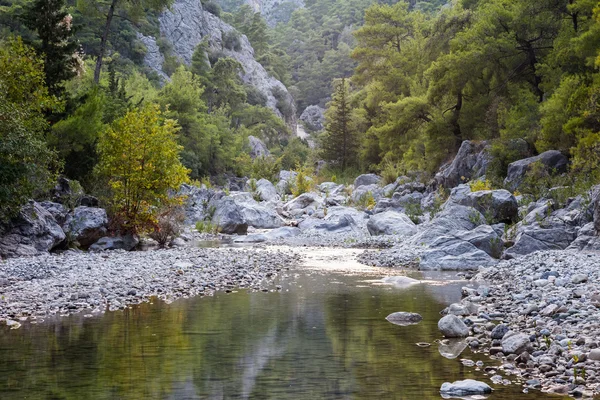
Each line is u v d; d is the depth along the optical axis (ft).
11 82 61.36
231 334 28.86
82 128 73.72
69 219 65.36
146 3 118.21
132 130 69.00
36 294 37.96
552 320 29.81
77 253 60.85
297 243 83.82
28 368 23.03
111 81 140.05
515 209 74.28
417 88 174.19
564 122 95.14
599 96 83.87
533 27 115.03
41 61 65.87
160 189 70.59
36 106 63.93
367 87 210.18
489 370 22.84
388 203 118.42
